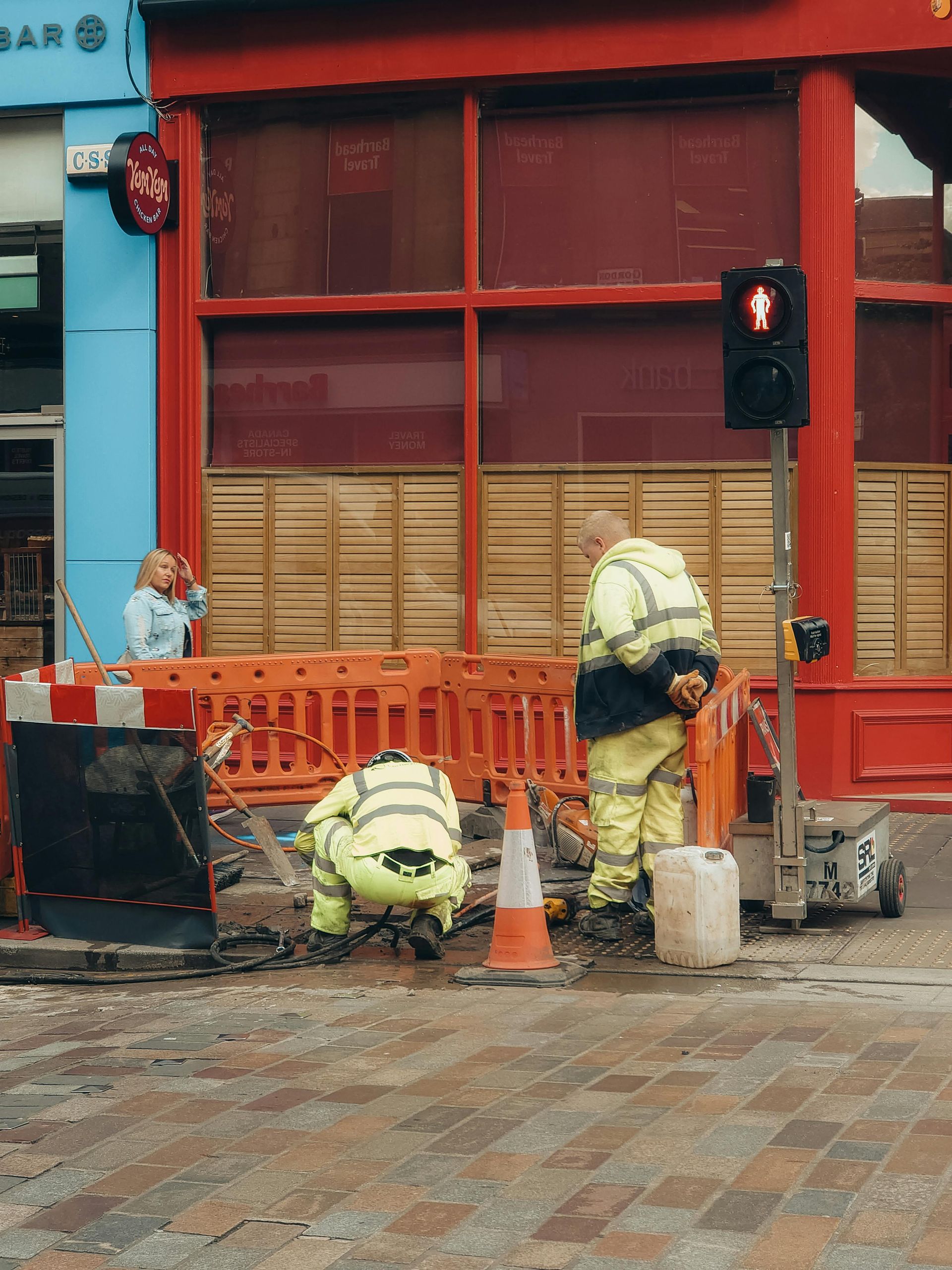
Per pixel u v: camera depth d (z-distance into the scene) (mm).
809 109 10914
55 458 12328
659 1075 5172
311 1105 4898
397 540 11781
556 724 9688
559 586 11469
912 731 11078
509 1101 4914
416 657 9922
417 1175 4281
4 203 12430
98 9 12039
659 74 11188
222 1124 4730
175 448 12133
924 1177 4164
